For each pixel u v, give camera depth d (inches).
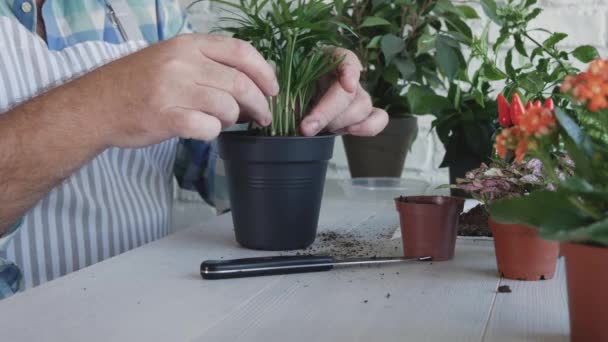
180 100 24.7
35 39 38.8
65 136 27.7
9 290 32.3
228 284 23.6
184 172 48.1
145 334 18.7
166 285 23.5
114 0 44.8
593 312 15.6
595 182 15.2
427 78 50.8
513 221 15.9
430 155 59.6
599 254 15.1
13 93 36.7
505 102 22.0
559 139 16.5
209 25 64.2
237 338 18.3
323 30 28.2
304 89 31.2
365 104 33.7
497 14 44.3
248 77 26.2
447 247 27.0
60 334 18.7
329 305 21.2
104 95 26.2
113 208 39.0
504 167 26.7
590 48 40.3
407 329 18.9
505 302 21.4
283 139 27.5
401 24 50.1
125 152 41.1
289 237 29.0
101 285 23.5
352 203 42.4
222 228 34.3
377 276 24.6
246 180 28.4
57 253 36.9
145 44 44.4
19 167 28.7
